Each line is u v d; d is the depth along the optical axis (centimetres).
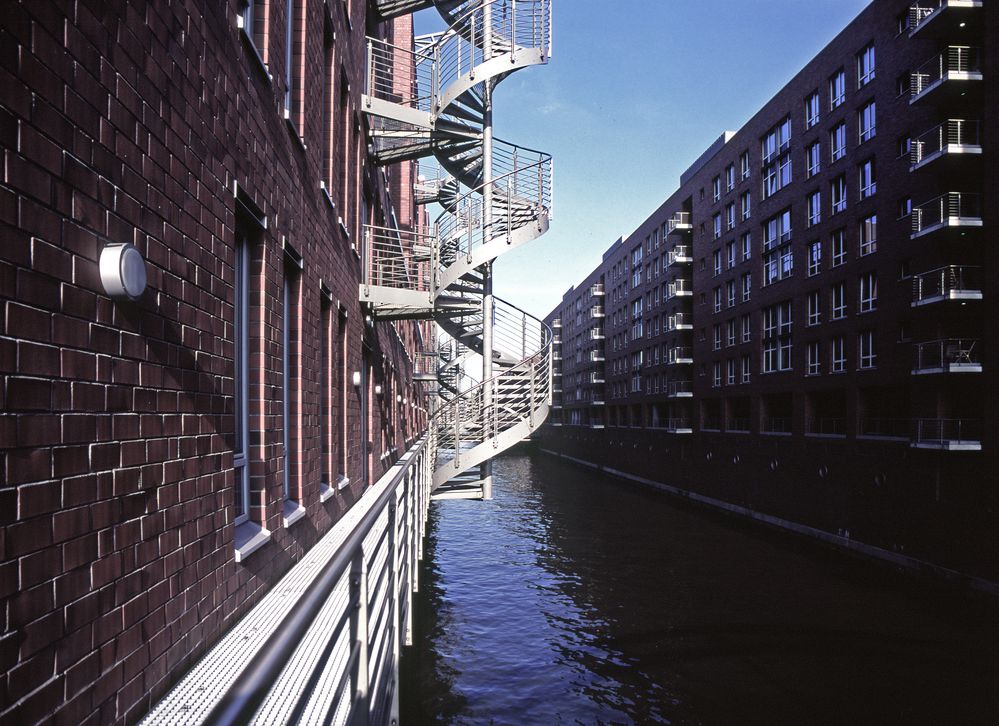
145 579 223
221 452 310
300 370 509
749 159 3450
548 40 1311
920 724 1064
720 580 1959
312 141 583
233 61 346
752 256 3391
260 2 427
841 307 2612
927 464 2011
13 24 155
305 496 505
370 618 374
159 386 240
